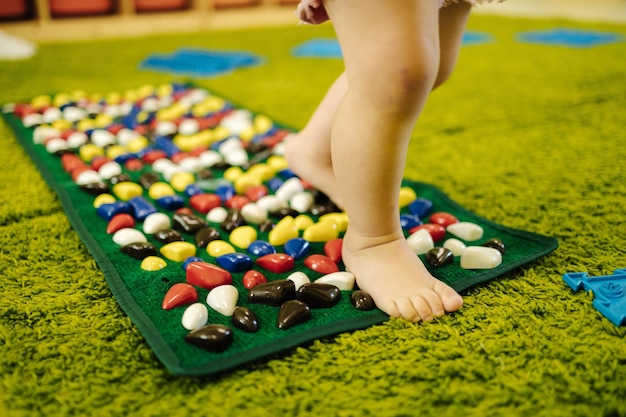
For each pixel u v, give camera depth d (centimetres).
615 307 68
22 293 72
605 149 112
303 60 208
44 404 58
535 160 108
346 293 72
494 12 342
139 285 73
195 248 80
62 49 230
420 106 64
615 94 149
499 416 56
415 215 89
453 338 65
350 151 67
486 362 62
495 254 76
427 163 109
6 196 95
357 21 64
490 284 73
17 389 59
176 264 77
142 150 112
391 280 70
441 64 80
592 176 101
